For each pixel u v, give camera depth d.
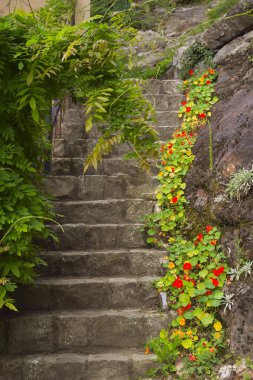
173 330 3.50
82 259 3.97
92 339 3.47
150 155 2.88
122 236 4.25
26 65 2.74
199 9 8.75
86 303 3.71
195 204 4.21
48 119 4.81
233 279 3.50
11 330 3.40
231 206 3.77
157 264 3.99
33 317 3.44
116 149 5.24
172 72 7.13
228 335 3.36
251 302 3.26
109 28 2.71
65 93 3.00
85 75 2.77
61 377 3.21
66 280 3.79
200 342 3.34
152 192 4.75
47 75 2.64
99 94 2.67
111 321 3.50
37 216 2.86
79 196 4.73
